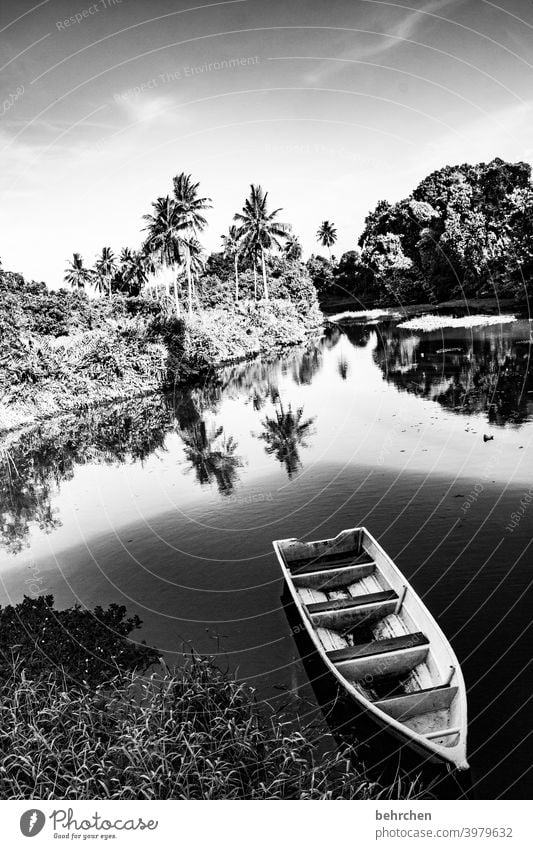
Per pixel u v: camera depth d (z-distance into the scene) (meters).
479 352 26.56
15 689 6.73
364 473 13.23
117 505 13.49
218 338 39.91
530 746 5.52
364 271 61.81
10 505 14.59
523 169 44.22
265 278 52.59
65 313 35.47
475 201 45.81
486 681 6.33
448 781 5.25
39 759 5.55
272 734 5.87
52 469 17.67
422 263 51.81
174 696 6.27
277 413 21.03
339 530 10.59
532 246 37.00
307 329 53.25
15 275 39.78
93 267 60.66
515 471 12.05
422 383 22.06
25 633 8.30
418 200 56.97
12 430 24.36
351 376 26.19
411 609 7.25
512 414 16.27
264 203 51.78
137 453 18.27
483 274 43.75
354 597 7.78
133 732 5.68
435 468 12.90
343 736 5.89
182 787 5.13
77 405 27.84
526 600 7.66
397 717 5.64
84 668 7.35
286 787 5.26
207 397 26.61
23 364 26.55
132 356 31.30
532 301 37.28
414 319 44.50
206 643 7.67
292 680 6.79
